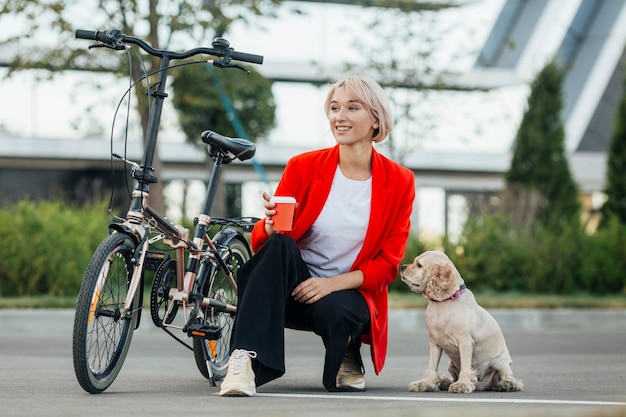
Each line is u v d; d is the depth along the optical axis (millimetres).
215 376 4484
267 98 16891
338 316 4062
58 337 8320
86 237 11266
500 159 23562
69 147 21141
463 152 23578
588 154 24594
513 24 24078
